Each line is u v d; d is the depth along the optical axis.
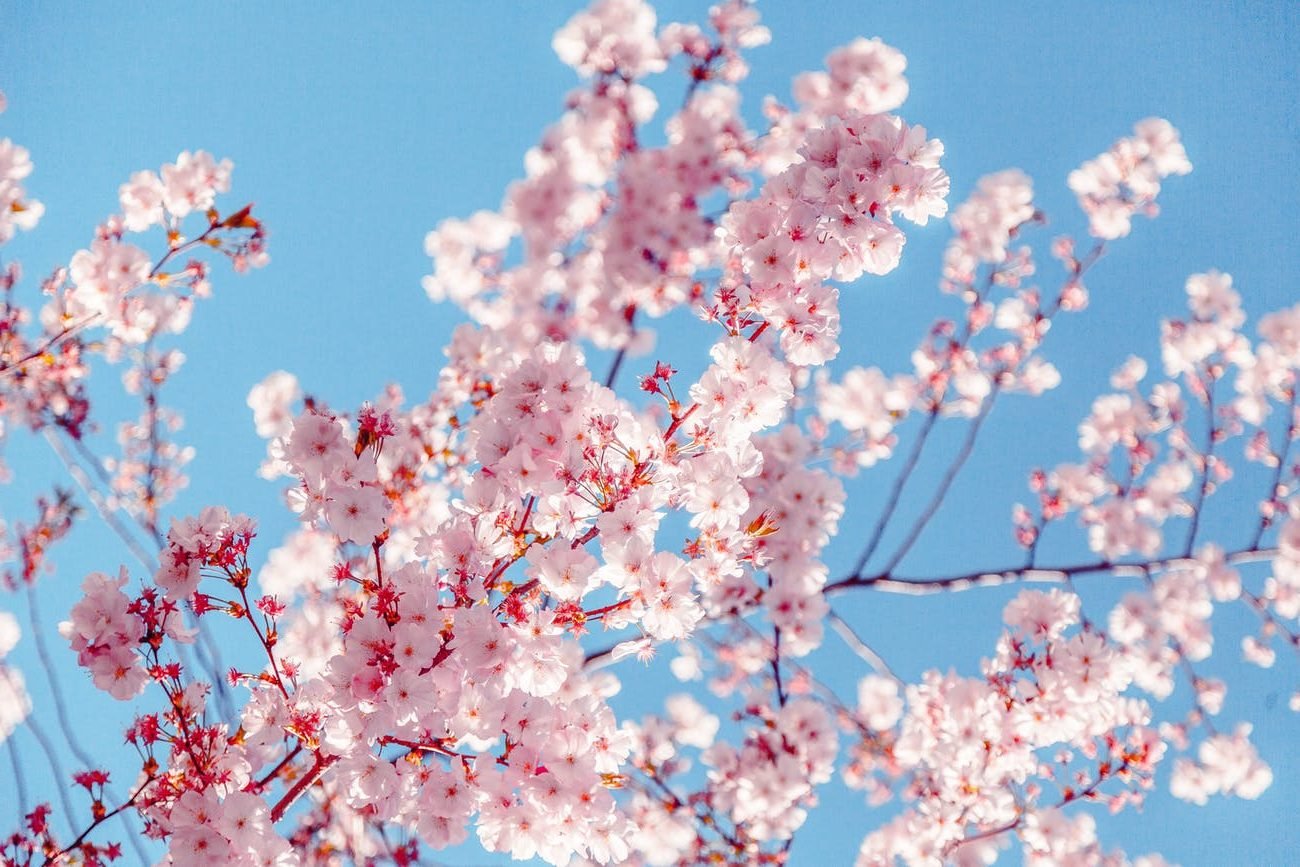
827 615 5.94
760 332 3.88
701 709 6.19
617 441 3.49
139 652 3.42
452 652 3.30
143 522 6.69
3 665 5.69
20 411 5.74
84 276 4.43
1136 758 5.41
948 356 6.74
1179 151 6.68
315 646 4.84
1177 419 6.96
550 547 3.39
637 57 5.99
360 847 4.85
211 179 4.71
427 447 5.29
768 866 5.43
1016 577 6.05
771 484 6.00
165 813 3.35
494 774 3.33
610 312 6.21
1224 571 6.39
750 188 6.25
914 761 5.81
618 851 3.45
